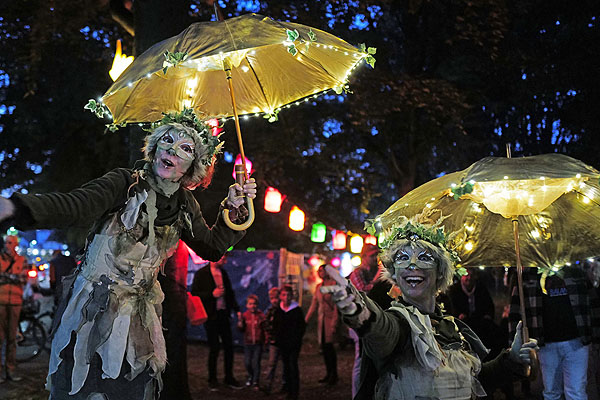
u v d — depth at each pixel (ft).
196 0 43.86
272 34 12.07
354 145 80.69
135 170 11.25
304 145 74.90
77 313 10.79
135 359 10.89
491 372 12.61
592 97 73.00
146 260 11.20
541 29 72.95
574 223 14.05
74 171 69.87
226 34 12.14
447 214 14.23
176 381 24.40
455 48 71.26
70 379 10.69
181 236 12.10
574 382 24.12
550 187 12.98
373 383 11.33
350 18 58.08
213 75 14.56
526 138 81.00
